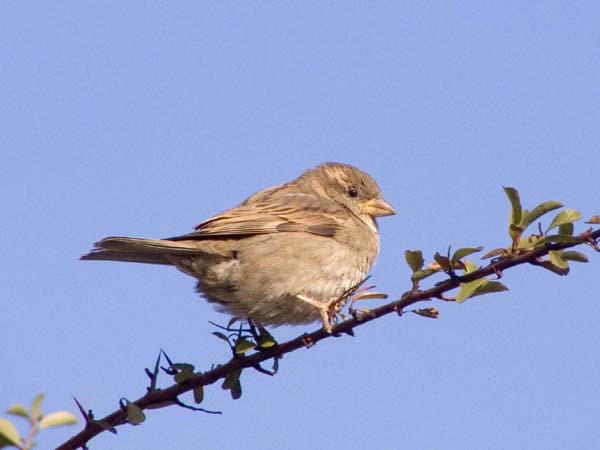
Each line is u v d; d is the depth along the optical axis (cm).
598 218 716
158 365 860
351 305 846
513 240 731
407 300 779
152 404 853
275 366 898
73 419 584
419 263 766
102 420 783
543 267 724
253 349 904
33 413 579
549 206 723
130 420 788
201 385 868
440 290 757
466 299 739
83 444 784
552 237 709
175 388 857
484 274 740
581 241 709
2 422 571
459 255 739
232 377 904
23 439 573
